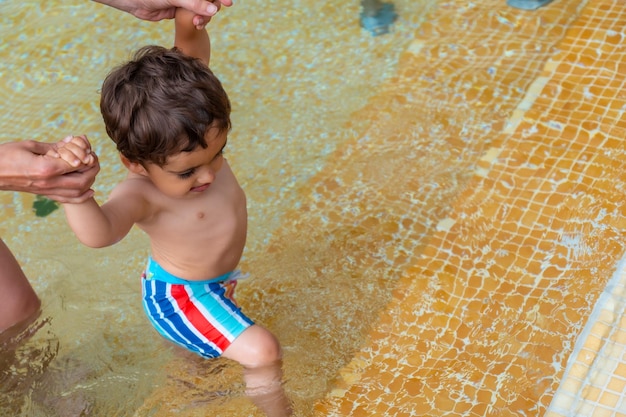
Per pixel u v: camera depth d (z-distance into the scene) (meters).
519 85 3.41
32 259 2.83
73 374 2.38
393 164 3.14
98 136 3.39
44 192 1.83
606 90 3.32
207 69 2.06
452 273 2.70
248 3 4.04
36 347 2.46
